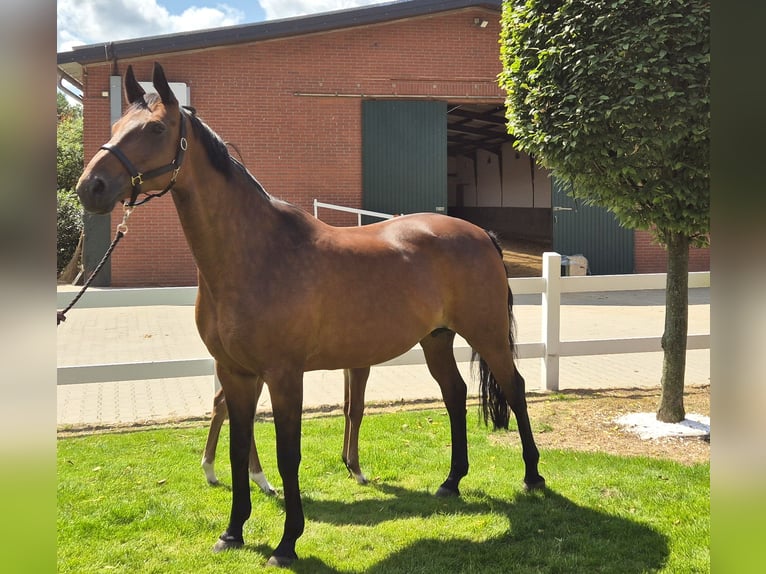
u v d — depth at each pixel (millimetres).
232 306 3156
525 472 4129
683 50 4273
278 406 3229
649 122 4324
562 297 13516
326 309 3352
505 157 25250
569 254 14461
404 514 3807
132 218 12891
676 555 3242
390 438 5090
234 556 3303
